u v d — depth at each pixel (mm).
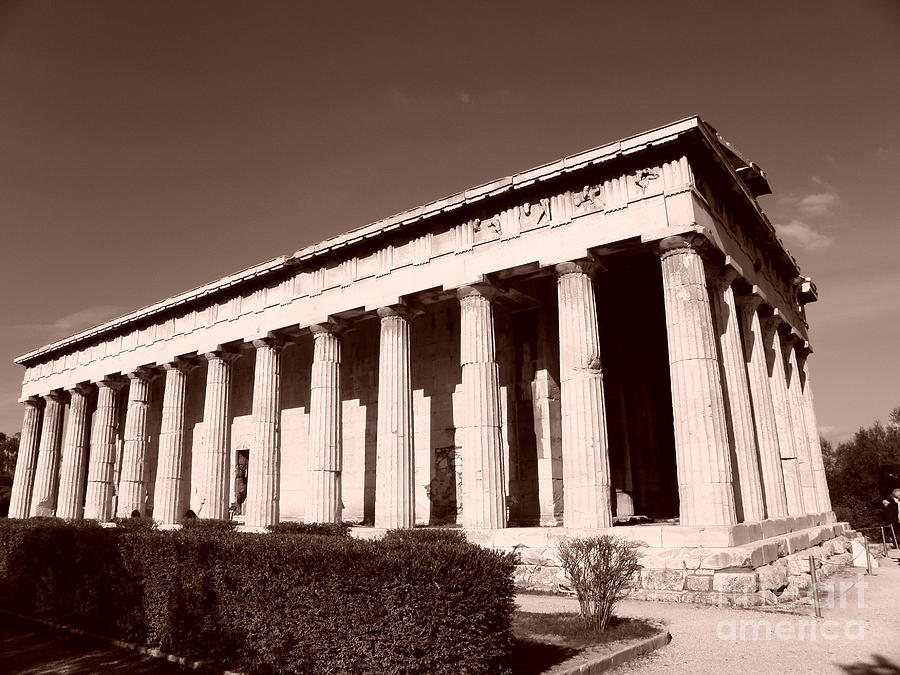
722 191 25672
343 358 37188
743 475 23047
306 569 11406
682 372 21109
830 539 28359
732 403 23719
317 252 31094
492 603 10359
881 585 20844
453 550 10633
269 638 11750
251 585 12352
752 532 20688
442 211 26969
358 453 35188
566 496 22344
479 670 9914
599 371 23094
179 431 37531
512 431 30078
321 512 29078
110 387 43844
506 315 31547
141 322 41125
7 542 21547
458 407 31953
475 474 24359
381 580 10383
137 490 39531
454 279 26641
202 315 37219
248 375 41719
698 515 20062
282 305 32938
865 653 12625
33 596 19672
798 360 39312
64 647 15602
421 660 9844
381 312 28719
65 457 45656
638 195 22984
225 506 34719
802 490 33062
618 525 23828
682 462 20719
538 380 29938
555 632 13516
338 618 10758
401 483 26719
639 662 12062
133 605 15375
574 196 24406
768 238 30156
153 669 13133
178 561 14312
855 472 56156
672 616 16078
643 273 31578
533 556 21453
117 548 16234
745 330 27828
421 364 33875
